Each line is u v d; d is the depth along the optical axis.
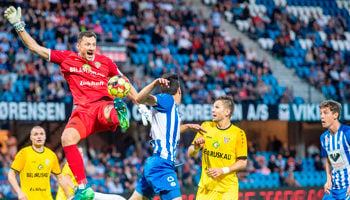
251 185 46.69
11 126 51.62
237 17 63.44
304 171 50.34
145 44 55.09
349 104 50.88
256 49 61.59
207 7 64.50
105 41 53.44
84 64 15.21
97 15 55.81
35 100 42.22
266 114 48.00
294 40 63.16
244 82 53.19
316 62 61.25
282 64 60.47
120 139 55.72
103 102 14.98
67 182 21.69
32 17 51.16
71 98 44.75
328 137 22.06
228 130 20.08
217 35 59.38
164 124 15.77
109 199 15.96
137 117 43.19
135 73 52.81
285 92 52.25
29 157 21.19
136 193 16.55
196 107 45.84
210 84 52.25
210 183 20.03
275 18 64.81
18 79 45.34
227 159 20.03
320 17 67.69
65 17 53.19
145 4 59.19
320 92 58.00
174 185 15.72
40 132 21.39
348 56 64.38
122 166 45.72
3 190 39.97
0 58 46.75
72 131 14.34
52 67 47.12
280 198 28.16
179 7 62.06
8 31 49.53
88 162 44.22
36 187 21.39
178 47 56.19
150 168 15.85
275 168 48.69
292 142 60.31
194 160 46.50
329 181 22.16
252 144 53.34
